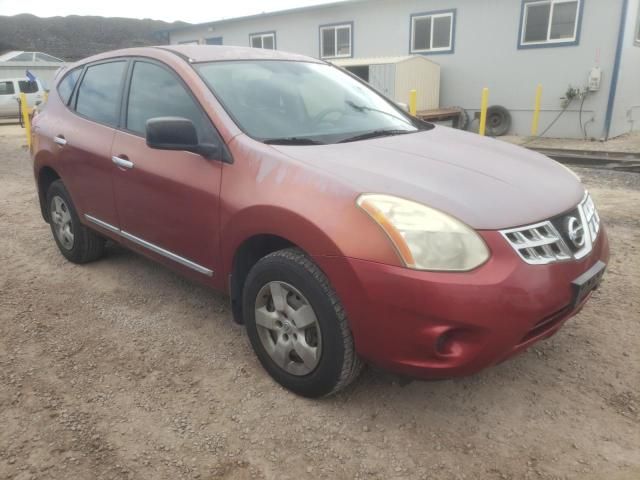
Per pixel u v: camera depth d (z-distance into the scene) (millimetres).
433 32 14492
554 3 12438
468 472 2248
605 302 3686
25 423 2551
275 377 2811
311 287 2436
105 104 3846
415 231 2193
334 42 16312
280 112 3162
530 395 2742
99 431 2500
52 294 3971
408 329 2199
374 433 2482
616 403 2664
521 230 2273
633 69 13000
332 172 2480
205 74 3227
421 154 2836
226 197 2785
